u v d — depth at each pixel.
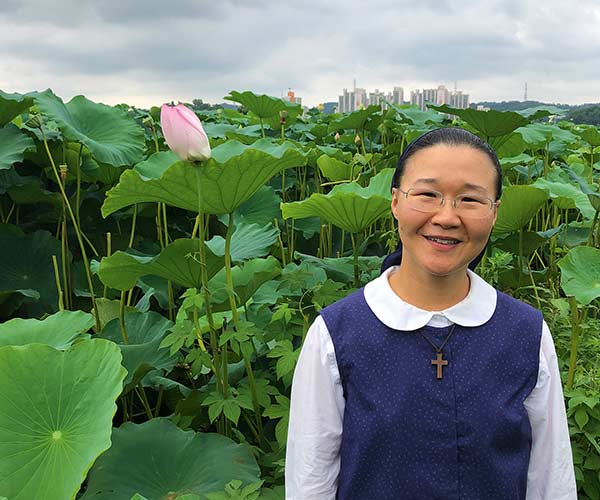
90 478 2.26
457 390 1.49
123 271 2.58
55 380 2.19
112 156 3.97
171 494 2.23
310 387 1.60
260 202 4.68
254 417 3.00
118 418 3.28
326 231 4.86
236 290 2.67
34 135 4.16
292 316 2.98
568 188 3.86
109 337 3.12
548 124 5.86
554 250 3.96
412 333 1.52
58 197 4.29
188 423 2.70
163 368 2.78
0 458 2.00
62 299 3.89
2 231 4.17
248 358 2.51
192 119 2.21
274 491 2.29
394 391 1.51
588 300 2.53
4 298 3.83
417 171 1.47
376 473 1.53
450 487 1.49
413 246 1.50
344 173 4.46
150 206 4.45
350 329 1.56
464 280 1.56
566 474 1.60
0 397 2.12
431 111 7.02
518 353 1.52
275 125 6.21
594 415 2.38
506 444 1.51
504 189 3.09
